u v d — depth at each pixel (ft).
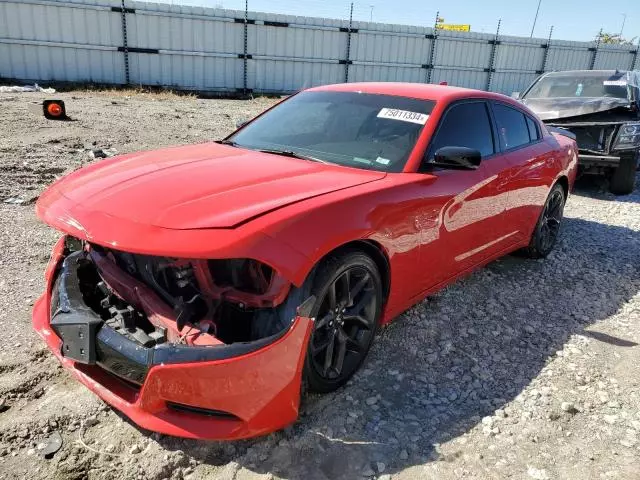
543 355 11.16
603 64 88.38
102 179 9.09
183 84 63.16
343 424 8.55
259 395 7.35
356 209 8.63
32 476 7.10
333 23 68.18
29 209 17.31
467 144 12.23
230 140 12.75
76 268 8.91
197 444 7.89
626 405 9.58
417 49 74.49
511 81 82.64
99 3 56.59
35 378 9.06
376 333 10.66
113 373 7.63
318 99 13.19
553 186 16.42
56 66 56.80
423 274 10.80
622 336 12.21
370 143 11.14
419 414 8.95
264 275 7.72
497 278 15.15
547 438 8.59
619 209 24.36
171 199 7.97
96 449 7.65
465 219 11.66
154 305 7.87
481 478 7.64
